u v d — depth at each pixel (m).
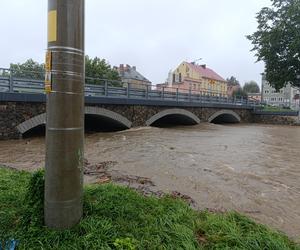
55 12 3.50
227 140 19.11
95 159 11.35
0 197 4.74
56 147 3.56
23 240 3.48
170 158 11.87
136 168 9.91
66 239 3.50
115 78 56.56
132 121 23.34
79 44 3.61
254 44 40.12
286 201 7.25
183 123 32.78
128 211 4.29
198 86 76.56
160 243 3.56
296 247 4.11
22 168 9.45
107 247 3.36
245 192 7.80
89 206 4.20
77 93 3.62
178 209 4.66
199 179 8.80
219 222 4.32
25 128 16.03
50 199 3.63
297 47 35.09
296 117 40.28
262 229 4.37
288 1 37.44
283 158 13.15
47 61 3.54
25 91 16.31
